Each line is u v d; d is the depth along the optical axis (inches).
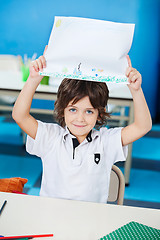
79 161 44.6
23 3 200.2
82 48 33.7
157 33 201.8
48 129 45.8
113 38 33.8
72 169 44.6
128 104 103.7
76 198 44.8
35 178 113.5
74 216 34.8
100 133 46.6
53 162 45.8
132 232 32.0
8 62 161.2
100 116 46.0
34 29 202.7
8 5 201.0
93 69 34.0
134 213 36.0
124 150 47.0
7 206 35.7
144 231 32.2
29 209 35.4
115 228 33.1
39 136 45.3
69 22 33.9
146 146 159.8
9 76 136.6
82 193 44.7
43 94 106.1
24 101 42.0
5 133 164.1
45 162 46.8
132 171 126.4
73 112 42.5
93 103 41.2
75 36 33.8
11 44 205.2
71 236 31.5
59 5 200.7
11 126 175.9
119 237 31.1
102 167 45.7
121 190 48.5
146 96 207.2
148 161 139.3
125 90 116.2
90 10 201.9
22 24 202.5
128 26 33.9
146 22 199.0
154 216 35.7
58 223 33.4
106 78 34.2
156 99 211.8
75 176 44.7
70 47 33.8
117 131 45.9
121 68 34.5
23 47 205.0
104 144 45.8
